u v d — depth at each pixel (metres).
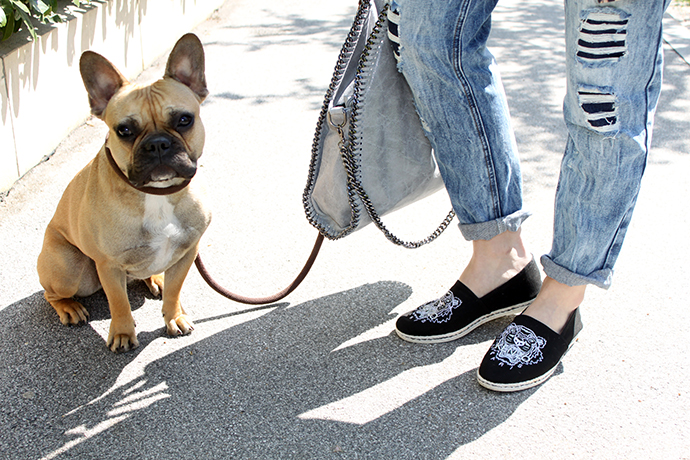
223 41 6.19
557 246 2.17
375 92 2.12
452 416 2.04
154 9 5.53
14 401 2.08
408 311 2.58
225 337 2.44
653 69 1.86
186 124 2.21
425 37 2.04
